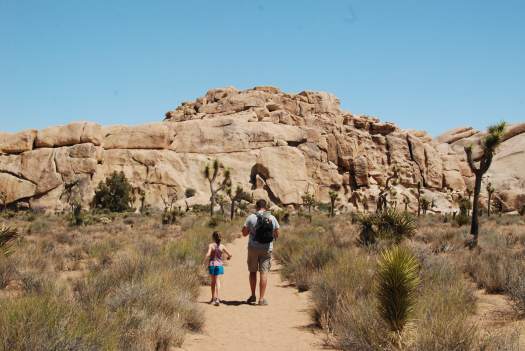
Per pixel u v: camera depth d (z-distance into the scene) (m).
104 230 32.34
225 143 104.12
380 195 42.84
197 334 6.98
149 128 100.62
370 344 5.52
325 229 30.30
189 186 95.38
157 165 96.44
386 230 15.32
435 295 6.96
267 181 97.75
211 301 9.50
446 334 4.96
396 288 5.39
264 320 8.01
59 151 93.31
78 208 42.69
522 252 13.48
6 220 49.22
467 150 19.22
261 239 9.48
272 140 104.56
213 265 9.58
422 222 41.03
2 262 10.12
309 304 8.95
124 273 9.51
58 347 4.27
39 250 15.25
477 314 7.29
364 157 107.50
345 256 10.61
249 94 123.38
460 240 18.36
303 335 6.90
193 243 16.69
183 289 9.21
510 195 98.94
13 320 4.48
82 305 6.48
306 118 117.31
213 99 131.38
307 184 100.88
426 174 112.62
